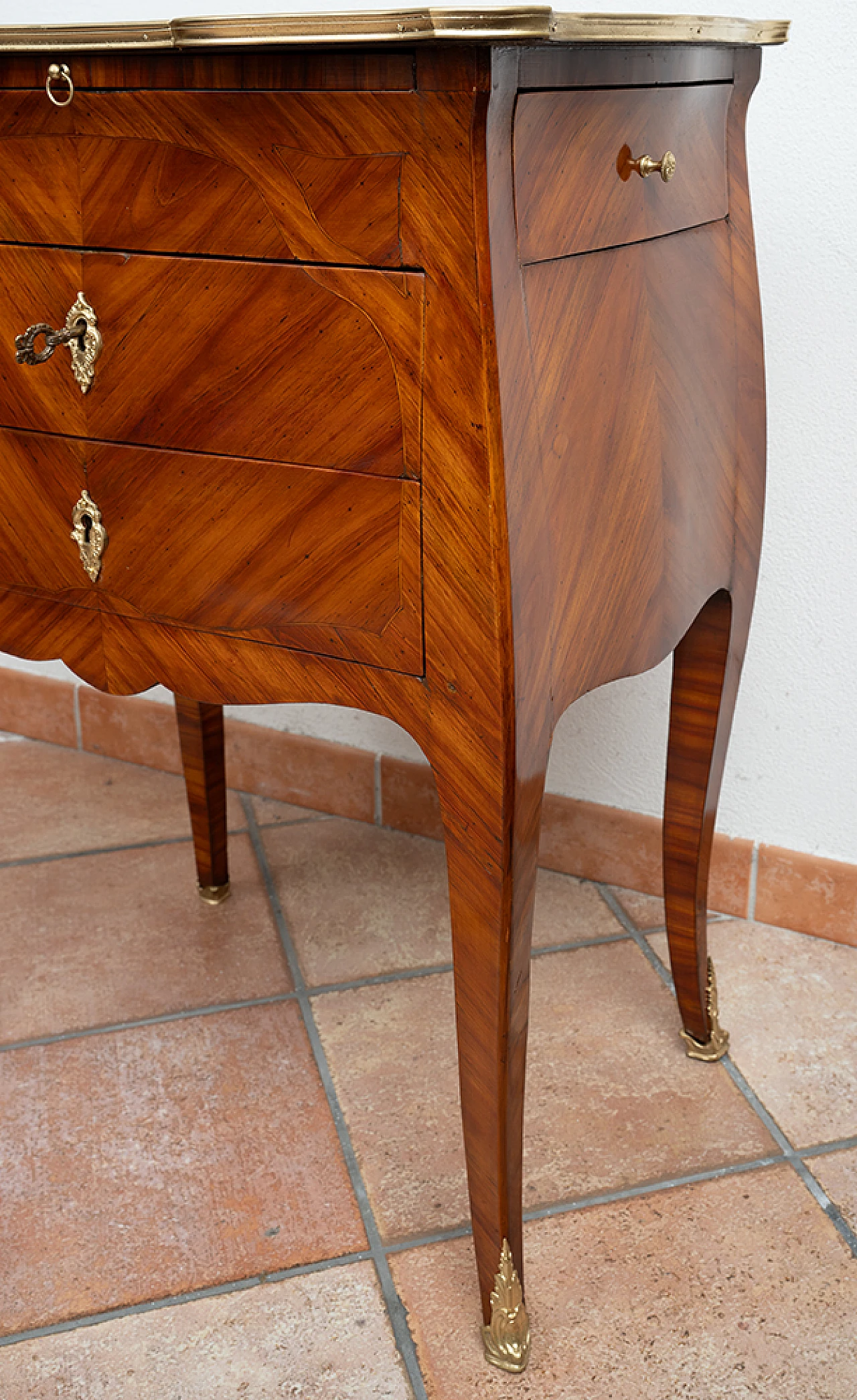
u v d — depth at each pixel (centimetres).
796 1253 97
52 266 81
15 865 150
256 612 82
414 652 76
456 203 66
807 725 130
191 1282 94
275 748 164
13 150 80
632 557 86
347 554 77
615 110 76
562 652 79
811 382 120
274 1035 121
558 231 72
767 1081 115
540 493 73
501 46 62
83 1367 87
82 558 88
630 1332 90
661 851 142
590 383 78
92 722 178
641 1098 113
